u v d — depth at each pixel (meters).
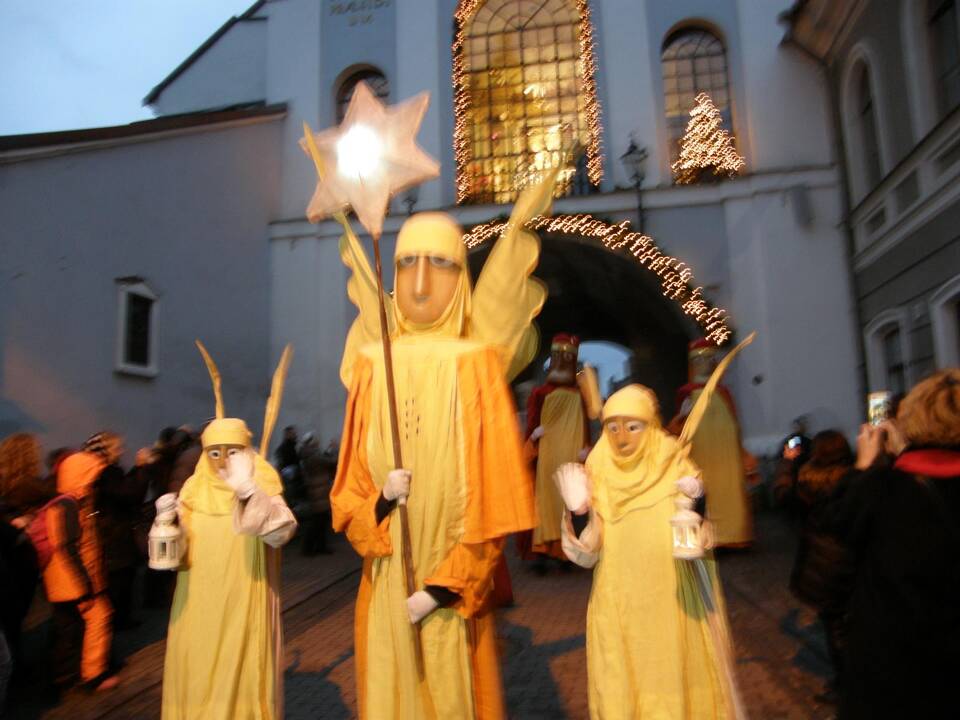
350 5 17.73
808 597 4.38
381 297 3.14
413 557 3.14
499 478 3.23
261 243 16.62
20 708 5.31
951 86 11.03
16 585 5.73
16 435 5.70
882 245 13.09
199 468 3.96
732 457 9.27
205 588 3.71
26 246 10.79
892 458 3.55
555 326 22.73
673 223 15.63
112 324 12.30
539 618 6.98
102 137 12.16
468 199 16.88
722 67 16.45
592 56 16.61
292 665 5.94
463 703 3.04
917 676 2.47
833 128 15.24
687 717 3.35
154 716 5.14
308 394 16.42
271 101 17.67
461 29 17.45
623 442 3.66
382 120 3.30
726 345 14.99
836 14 13.91
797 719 4.56
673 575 3.50
